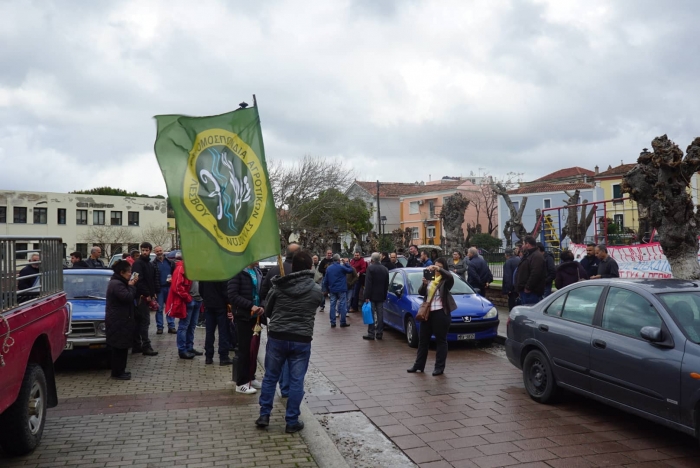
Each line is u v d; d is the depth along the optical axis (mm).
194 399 6531
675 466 4621
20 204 53875
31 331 4520
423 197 65062
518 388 7336
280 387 6633
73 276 9672
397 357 9633
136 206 60594
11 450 4539
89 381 7512
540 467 4637
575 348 5941
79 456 4629
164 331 12508
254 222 5469
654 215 10297
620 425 5711
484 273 13281
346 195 49844
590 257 10805
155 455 4656
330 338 11758
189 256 5125
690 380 4590
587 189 46875
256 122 5543
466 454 4969
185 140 5211
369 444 5297
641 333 5105
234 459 4574
